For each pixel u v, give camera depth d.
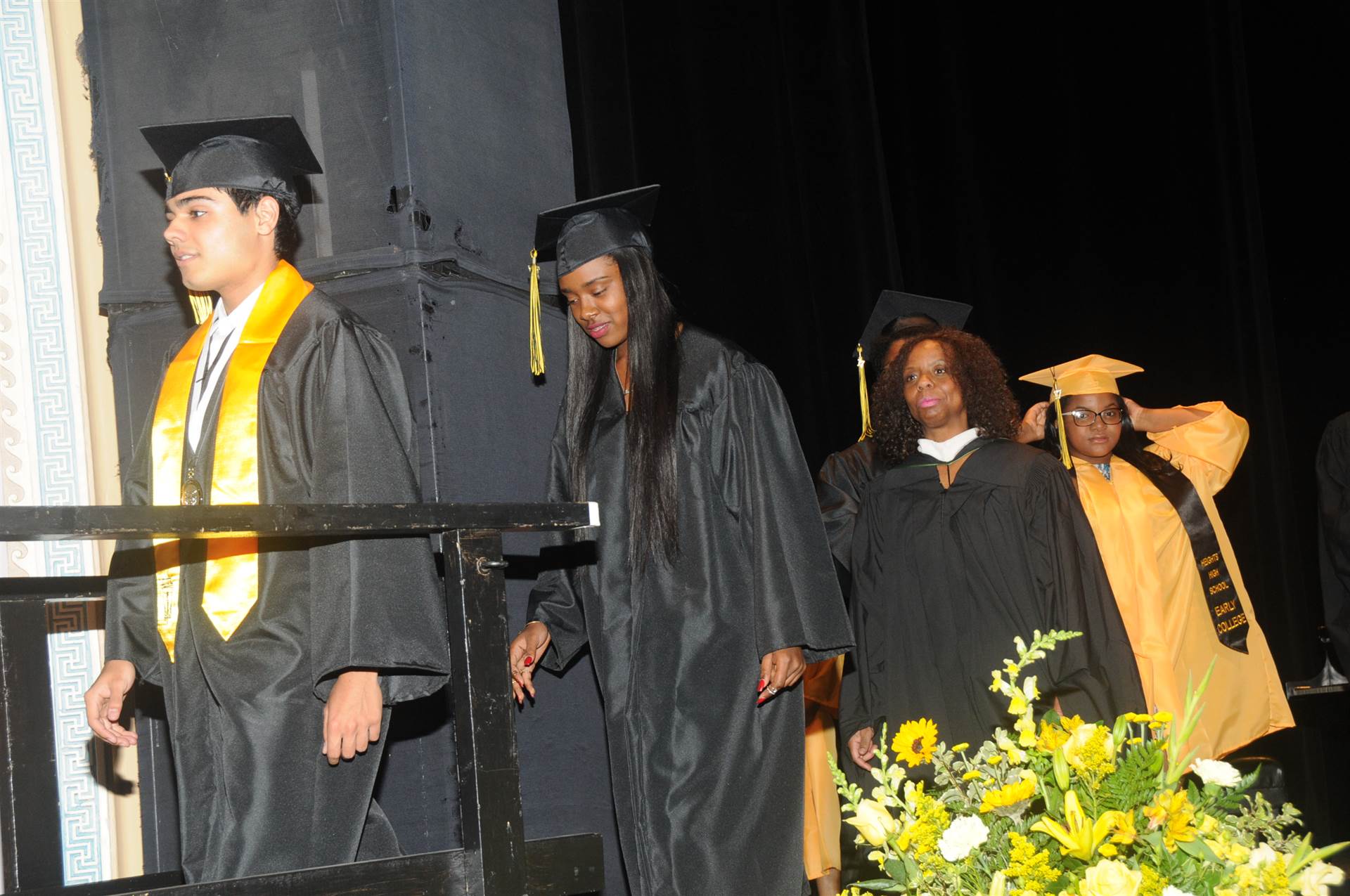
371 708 2.14
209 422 2.27
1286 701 3.78
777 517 2.73
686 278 5.09
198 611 2.20
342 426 2.21
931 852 1.61
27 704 2.48
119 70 3.06
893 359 3.44
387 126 2.85
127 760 3.24
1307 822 5.82
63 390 3.25
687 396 2.78
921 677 3.13
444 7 3.05
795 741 2.74
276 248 2.41
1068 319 6.43
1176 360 6.44
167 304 3.04
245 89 2.95
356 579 2.12
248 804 2.14
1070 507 3.21
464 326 2.95
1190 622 3.71
